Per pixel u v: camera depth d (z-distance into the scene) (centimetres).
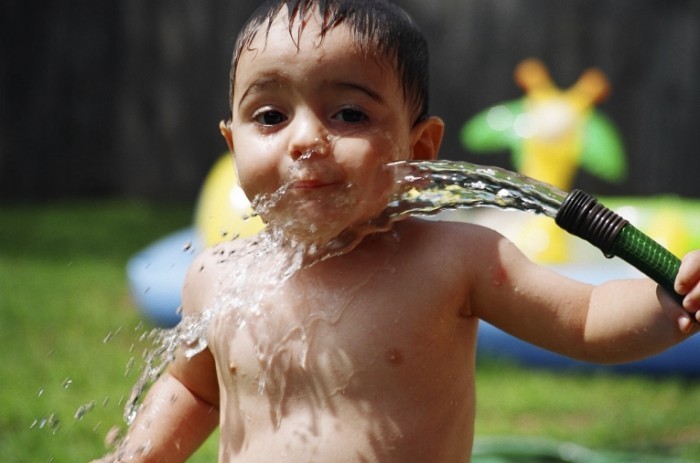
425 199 295
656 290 273
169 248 869
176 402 334
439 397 296
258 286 307
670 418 622
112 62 1519
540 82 890
